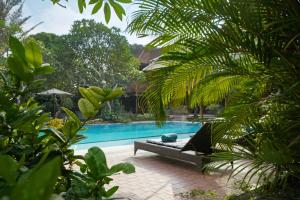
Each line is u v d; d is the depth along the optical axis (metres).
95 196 1.15
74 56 22.84
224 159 3.38
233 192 4.11
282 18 2.65
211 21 2.67
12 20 16.67
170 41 3.11
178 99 3.66
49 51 21.52
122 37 23.12
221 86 3.65
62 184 1.25
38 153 1.30
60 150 1.27
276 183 3.39
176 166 6.30
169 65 3.24
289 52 2.75
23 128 1.22
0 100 1.14
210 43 2.79
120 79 22.55
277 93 3.10
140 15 2.91
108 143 11.24
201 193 4.27
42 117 1.38
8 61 1.23
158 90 3.27
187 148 6.17
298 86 2.63
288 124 2.92
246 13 2.53
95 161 1.23
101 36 23.36
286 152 2.80
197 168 5.96
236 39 2.71
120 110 22.03
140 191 4.48
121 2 2.19
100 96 1.35
